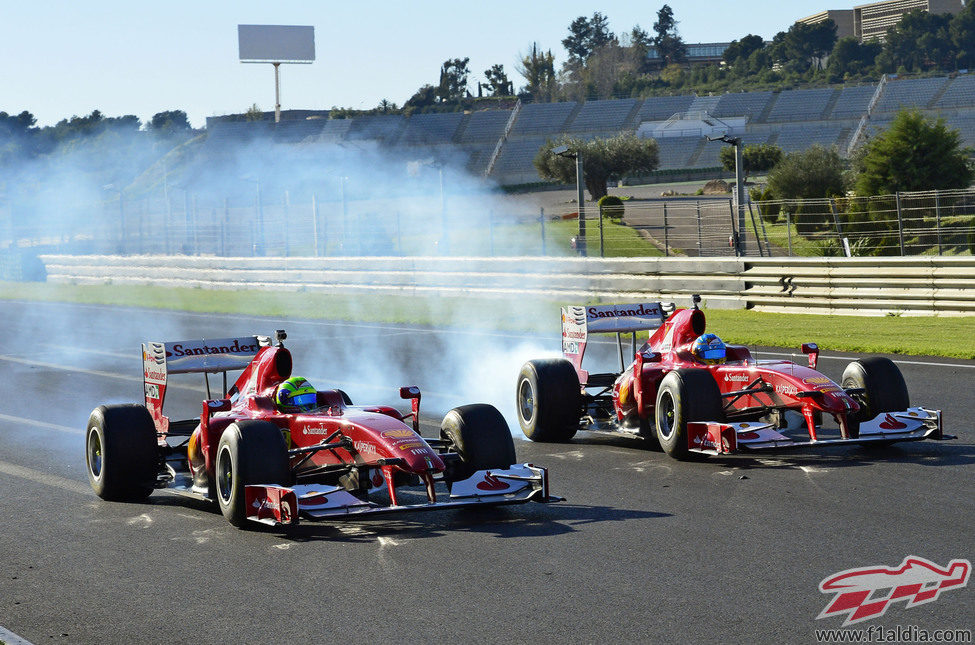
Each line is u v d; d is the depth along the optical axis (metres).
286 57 125.81
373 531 7.82
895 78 114.88
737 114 106.38
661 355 11.05
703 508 8.16
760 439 9.58
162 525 8.30
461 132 111.50
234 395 9.66
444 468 7.73
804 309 23.48
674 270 26.27
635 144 81.81
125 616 6.14
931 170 42.34
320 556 7.20
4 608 6.36
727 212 53.97
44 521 8.56
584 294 27.89
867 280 22.36
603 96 169.00
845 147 96.94
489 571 6.71
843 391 9.77
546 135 109.75
